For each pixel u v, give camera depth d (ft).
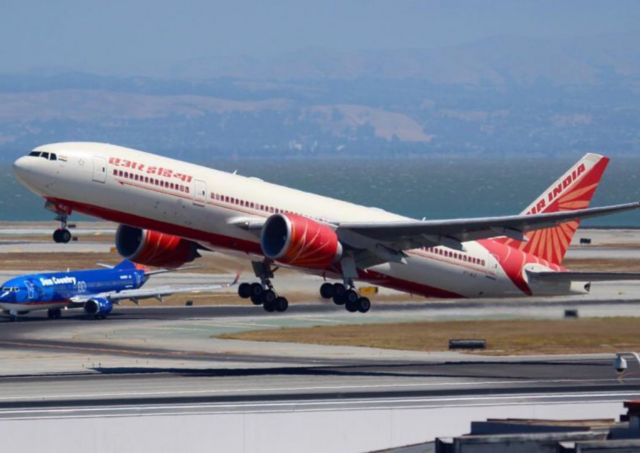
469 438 328.90
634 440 314.55
